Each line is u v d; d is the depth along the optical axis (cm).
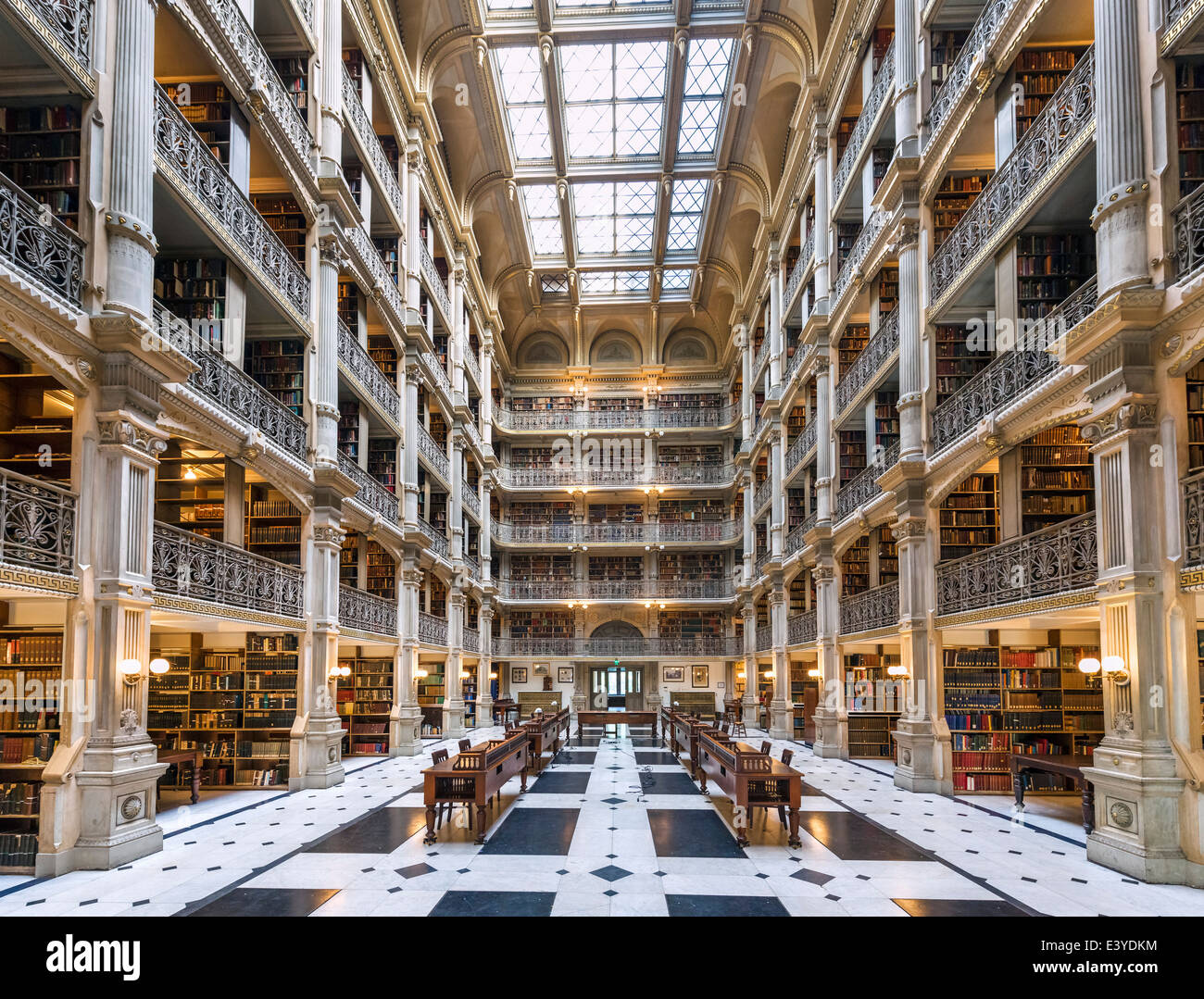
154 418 694
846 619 1431
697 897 550
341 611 1174
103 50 669
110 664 635
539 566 2891
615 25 1627
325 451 1112
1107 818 640
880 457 1265
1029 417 782
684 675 2709
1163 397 611
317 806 912
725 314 2855
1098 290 664
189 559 781
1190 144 621
